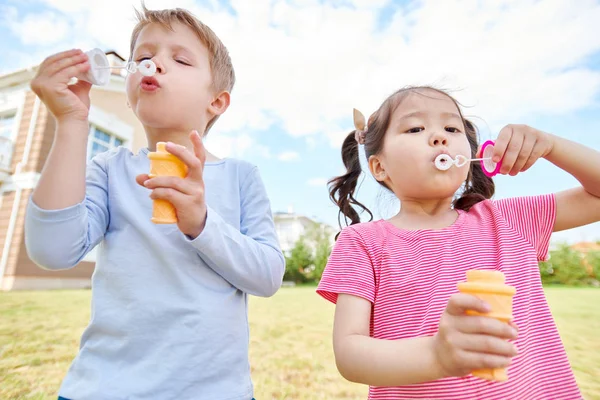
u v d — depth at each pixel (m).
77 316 4.77
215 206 1.32
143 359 1.06
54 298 6.78
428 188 1.20
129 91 1.31
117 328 1.09
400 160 1.23
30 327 4.04
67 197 1.07
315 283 19.00
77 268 10.45
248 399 1.15
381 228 1.29
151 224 1.21
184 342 1.08
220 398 1.07
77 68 1.11
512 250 1.17
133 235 1.20
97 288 1.18
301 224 27.16
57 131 1.10
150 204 1.26
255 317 5.36
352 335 0.99
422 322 1.06
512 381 0.99
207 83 1.40
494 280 0.71
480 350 0.66
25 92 9.98
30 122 9.73
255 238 1.31
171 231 1.19
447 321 0.71
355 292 1.11
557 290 11.41
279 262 1.28
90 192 1.25
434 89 1.38
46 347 3.21
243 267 1.15
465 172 1.23
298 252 19.36
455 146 1.21
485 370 0.69
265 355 3.14
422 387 1.01
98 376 1.05
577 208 1.24
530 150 1.12
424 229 1.25
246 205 1.40
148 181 0.92
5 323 4.25
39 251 1.06
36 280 9.39
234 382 1.11
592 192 1.20
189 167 0.93
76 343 3.35
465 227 1.25
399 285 1.12
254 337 3.88
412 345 0.83
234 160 1.49
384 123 1.35
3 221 9.35
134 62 1.23
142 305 1.11
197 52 1.39
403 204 1.34
